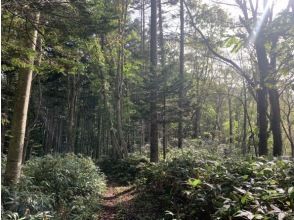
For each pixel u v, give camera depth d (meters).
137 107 16.19
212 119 38.41
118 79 19.33
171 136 23.33
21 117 7.45
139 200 8.72
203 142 19.56
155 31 16.94
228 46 8.35
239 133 34.38
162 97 15.57
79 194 8.77
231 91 34.78
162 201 7.70
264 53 9.24
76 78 22.50
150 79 15.68
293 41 7.34
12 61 6.10
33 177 8.03
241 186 5.60
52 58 6.84
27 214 5.46
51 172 8.75
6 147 12.94
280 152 11.04
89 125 34.28
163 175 8.36
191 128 25.14
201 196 5.75
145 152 21.34
